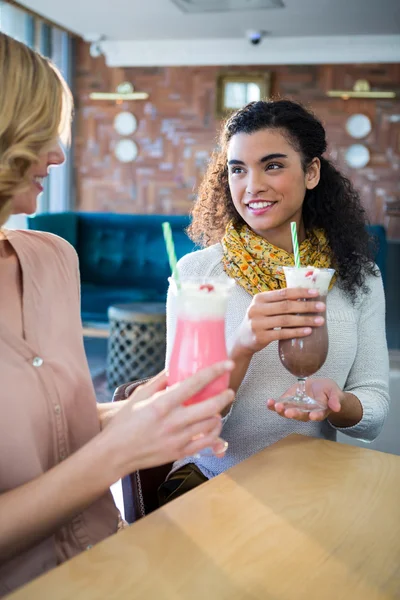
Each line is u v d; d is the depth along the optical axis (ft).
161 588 2.56
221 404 2.83
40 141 3.36
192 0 18.02
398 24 19.89
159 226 19.92
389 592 2.60
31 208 3.67
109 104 24.32
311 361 4.12
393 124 22.18
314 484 3.60
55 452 3.65
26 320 3.69
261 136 5.19
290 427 5.14
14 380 3.46
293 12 18.89
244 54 22.61
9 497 3.01
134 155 24.31
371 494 3.50
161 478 4.99
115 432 2.92
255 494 3.45
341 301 5.53
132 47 23.38
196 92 23.52
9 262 3.87
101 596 2.50
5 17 19.52
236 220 5.89
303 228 5.88
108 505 3.99
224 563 2.76
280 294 4.11
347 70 22.26
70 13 20.03
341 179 5.84
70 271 4.19
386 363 5.62
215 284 3.21
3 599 2.47
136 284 19.81
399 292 21.06
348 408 4.78
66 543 3.73
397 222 22.41
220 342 3.26
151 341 13.20
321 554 2.86
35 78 3.32
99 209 24.97
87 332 17.34
